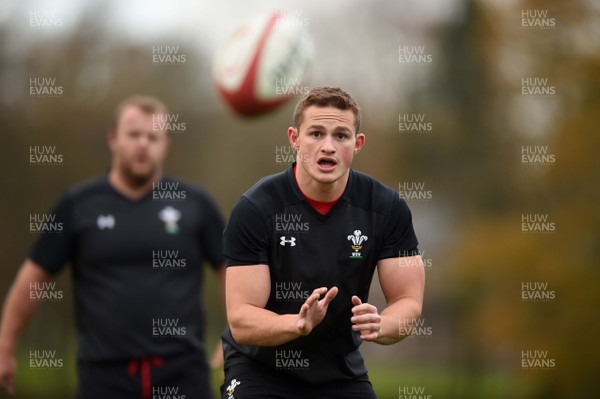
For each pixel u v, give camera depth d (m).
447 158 81.81
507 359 79.25
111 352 22.55
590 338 68.75
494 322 71.75
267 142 79.75
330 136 15.31
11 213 79.88
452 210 81.31
